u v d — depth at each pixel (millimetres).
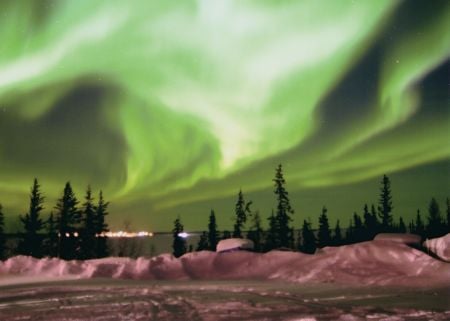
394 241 19109
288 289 15641
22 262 21609
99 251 55094
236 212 56438
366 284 16547
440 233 51719
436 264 16734
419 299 12992
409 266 17203
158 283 18016
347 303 12375
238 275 19812
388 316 10359
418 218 54594
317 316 10477
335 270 17969
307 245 55281
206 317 10523
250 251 21750
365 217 58031
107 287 16656
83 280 19172
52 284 17828
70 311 11555
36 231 54094
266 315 10688
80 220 55281
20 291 15641
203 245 57156
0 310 11805
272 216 55531
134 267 20391
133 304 12625
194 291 15461
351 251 18641
